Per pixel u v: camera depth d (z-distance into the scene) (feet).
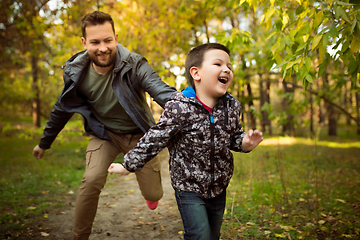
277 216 10.06
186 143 5.17
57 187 15.10
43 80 25.27
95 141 7.43
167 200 12.88
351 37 5.89
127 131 7.47
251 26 21.29
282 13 7.77
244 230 8.91
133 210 11.53
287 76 7.24
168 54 19.49
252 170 15.03
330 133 56.18
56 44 18.69
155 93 6.34
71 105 7.23
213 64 5.15
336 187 14.24
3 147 31.78
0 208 11.35
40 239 8.66
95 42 6.26
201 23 18.81
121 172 5.26
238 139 5.69
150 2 17.72
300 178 15.74
